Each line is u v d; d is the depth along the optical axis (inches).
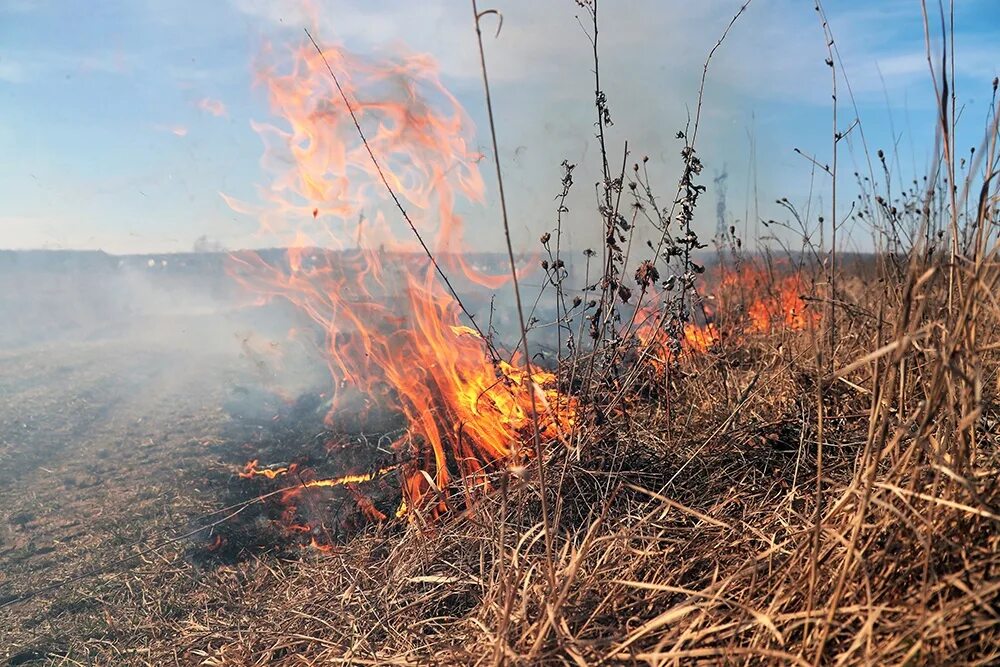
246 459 207.3
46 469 221.0
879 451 73.9
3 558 162.6
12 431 254.1
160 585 142.3
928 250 94.2
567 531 107.3
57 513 186.1
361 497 158.2
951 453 82.7
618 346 150.6
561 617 83.0
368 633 101.0
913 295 87.5
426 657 90.7
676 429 137.0
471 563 111.0
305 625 111.1
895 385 100.2
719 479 117.7
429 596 106.2
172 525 169.2
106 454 231.8
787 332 168.9
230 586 137.2
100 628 129.1
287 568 139.6
